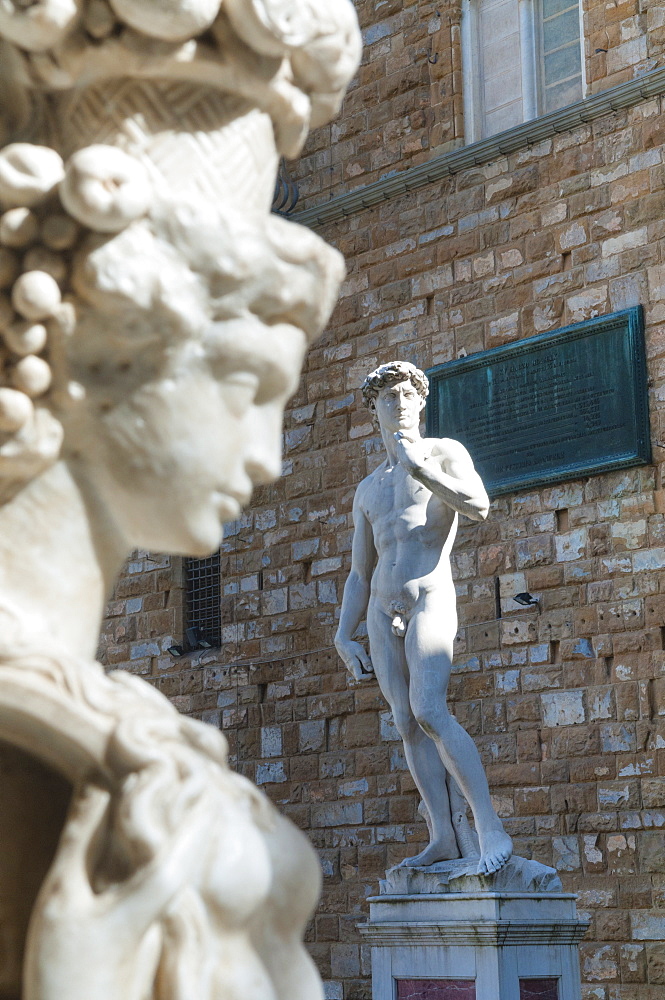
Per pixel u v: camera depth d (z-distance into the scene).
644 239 15.53
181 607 19.39
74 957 0.80
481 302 16.88
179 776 0.87
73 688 0.90
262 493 18.59
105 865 0.84
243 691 18.20
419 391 9.71
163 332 0.94
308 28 1.00
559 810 14.74
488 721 15.51
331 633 17.52
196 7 0.93
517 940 8.45
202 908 0.83
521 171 16.73
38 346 0.93
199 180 0.98
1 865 0.92
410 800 16.25
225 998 0.83
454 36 17.91
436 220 17.50
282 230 0.98
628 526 14.95
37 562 0.95
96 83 0.98
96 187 0.90
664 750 14.19
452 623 9.32
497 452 16.25
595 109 16.00
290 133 1.06
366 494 9.77
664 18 15.87
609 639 14.80
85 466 0.96
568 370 15.77
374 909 9.12
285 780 17.47
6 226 0.93
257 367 0.97
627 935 13.99
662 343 15.15
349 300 18.23
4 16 0.94
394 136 18.27
